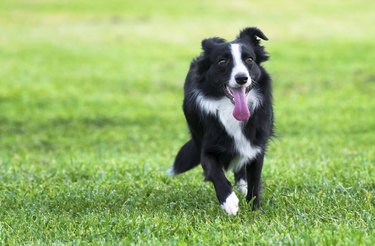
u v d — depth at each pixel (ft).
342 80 82.64
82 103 72.95
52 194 32.19
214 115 28.89
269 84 29.53
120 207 29.55
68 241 24.98
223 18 125.29
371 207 27.63
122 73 87.97
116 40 109.81
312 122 63.16
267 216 27.58
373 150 47.37
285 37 108.78
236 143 29.01
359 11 128.47
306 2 139.23
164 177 35.29
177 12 132.16
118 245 24.14
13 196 31.94
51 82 83.10
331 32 111.45
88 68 91.15
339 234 23.75
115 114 68.13
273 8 134.10
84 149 54.85
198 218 27.32
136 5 139.54
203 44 29.22
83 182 34.99
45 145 58.03
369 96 74.59
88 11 134.62
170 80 84.17
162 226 25.98
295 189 30.99
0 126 64.44
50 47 104.63
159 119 66.49
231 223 26.37
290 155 45.85
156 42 107.86
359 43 102.89
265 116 29.45
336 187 31.55
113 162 40.29
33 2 142.82
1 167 41.09
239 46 27.99
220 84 28.14
